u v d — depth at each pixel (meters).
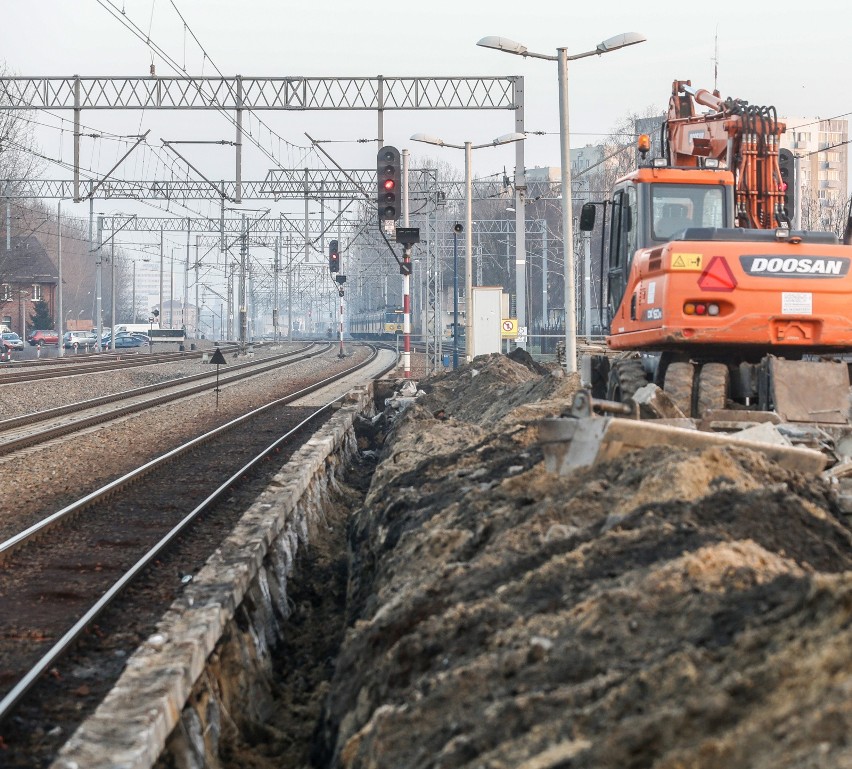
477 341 141.88
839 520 29.47
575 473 32.28
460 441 60.16
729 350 50.59
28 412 107.94
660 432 32.22
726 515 25.56
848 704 14.23
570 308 85.69
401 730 21.19
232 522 52.97
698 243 48.34
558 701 18.86
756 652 17.34
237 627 34.91
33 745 25.64
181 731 26.36
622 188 58.22
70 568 42.41
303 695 35.44
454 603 26.19
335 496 67.94
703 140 61.66
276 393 139.75
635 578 22.62
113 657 31.94
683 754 15.18
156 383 159.62
